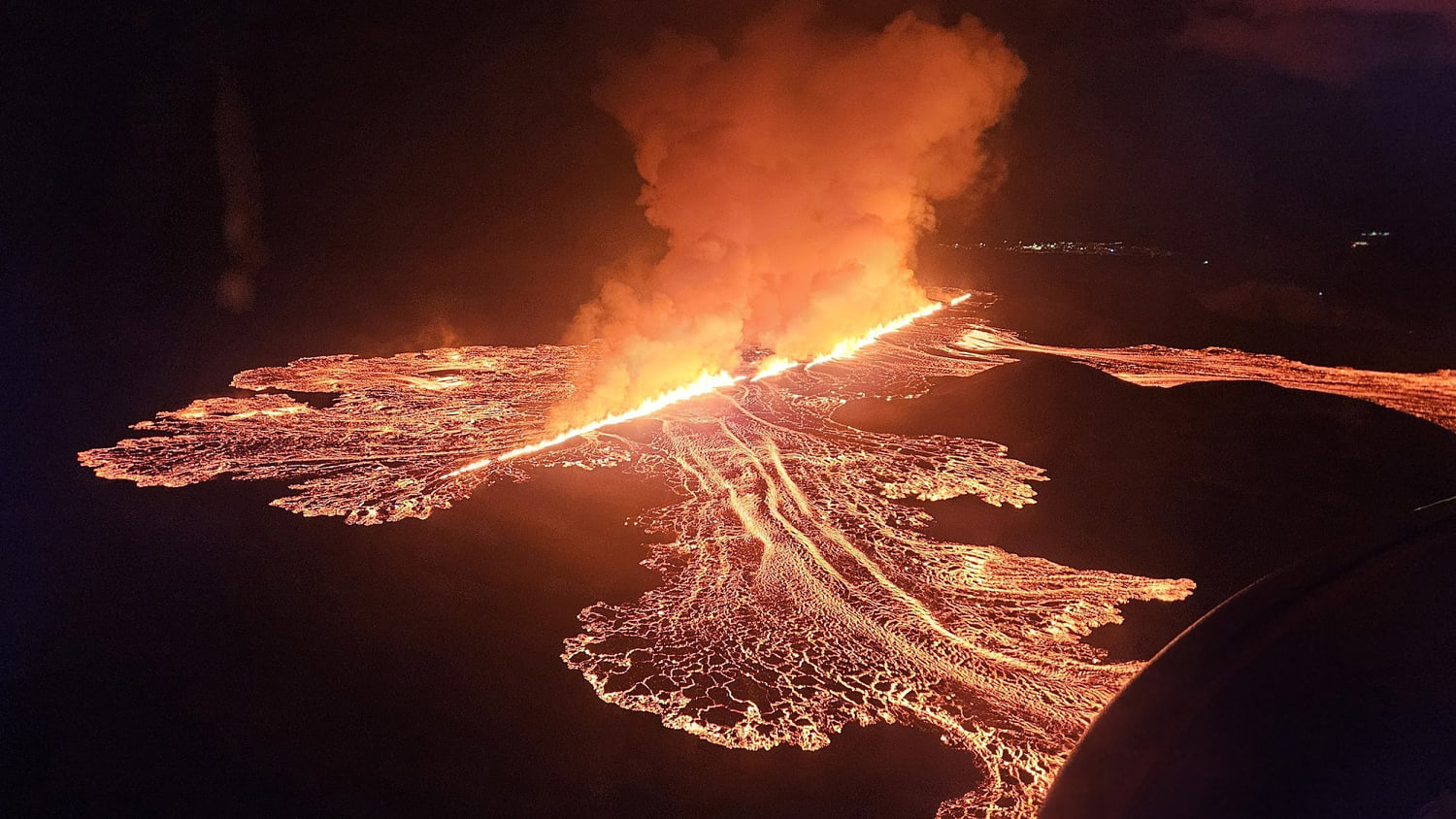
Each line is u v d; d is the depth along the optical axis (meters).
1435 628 1.85
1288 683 1.74
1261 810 1.54
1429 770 1.61
